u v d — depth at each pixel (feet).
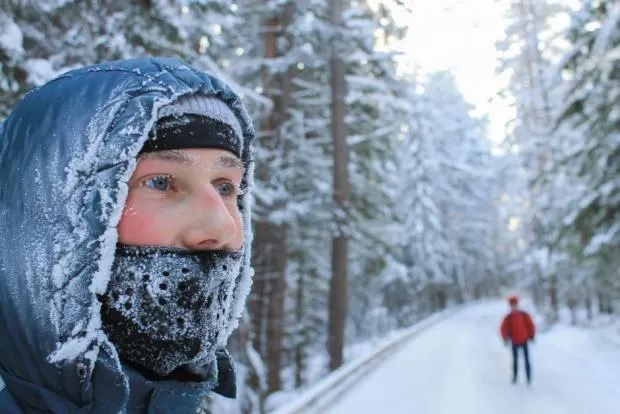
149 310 2.21
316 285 55.11
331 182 46.39
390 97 44.09
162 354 2.25
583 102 36.35
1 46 12.34
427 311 144.77
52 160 2.20
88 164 2.17
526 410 26.20
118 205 2.14
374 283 75.97
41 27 14.64
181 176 2.30
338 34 39.52
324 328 61.16
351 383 31.86
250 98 22.65
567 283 93.61
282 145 39.14
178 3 17.34
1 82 12.58
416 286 109.91
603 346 48.16
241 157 2.85
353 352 62.59
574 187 50.44
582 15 34.88
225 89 2.61
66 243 2.11
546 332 79.61
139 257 2.20
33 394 2.10
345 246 42.86
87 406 2.09
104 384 2.11
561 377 36.04
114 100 2.25
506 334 34.22
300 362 50.96
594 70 34.68
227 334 2.99
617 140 35.37
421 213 112.78
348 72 46.75
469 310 168.25
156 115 2.24
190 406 2.42
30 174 2.21
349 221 44.37
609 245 38.09
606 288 59.06
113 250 2.13
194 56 17.71
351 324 82.79
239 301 3.07
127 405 2.23
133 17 16.26
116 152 2.17
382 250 54.60
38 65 13.09
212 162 2.38
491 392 30.81
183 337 2.26
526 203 146.82
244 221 3.16
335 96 43.60
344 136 43.47
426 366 42.60
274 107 40.27
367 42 41.47
